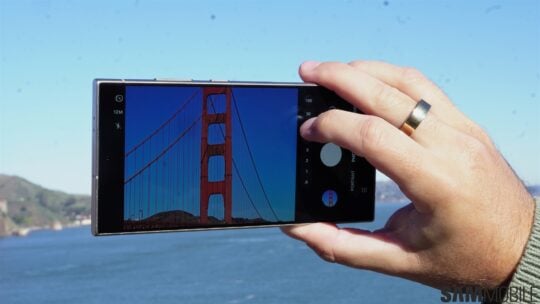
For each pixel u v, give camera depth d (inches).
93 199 13.1
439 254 10.1
